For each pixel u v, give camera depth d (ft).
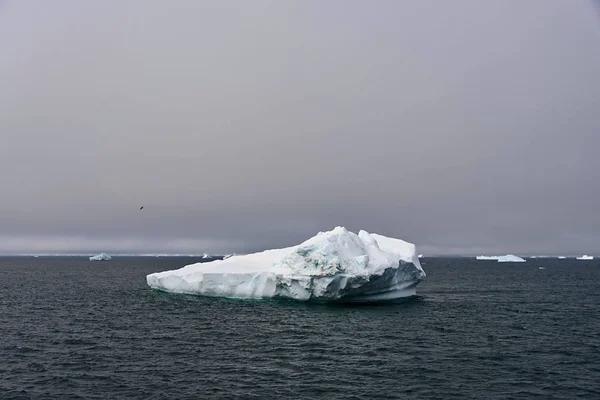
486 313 145.59
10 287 242.37
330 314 135.95
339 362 83.76
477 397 65.87
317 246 143.33
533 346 97.40
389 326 118.62
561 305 169.78
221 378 73.97
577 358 87.56
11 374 75.82
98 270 465.06
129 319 129.08
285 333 108.78
